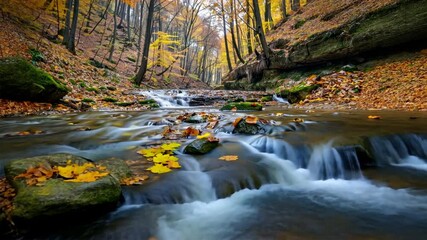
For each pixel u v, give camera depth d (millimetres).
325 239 2332
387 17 10664
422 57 9805
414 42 10484
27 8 15844
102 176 2736
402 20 10164
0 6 14180
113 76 16719
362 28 11492
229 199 3135
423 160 4328
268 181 3562
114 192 2658
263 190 3393
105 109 9883
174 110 9719
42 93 8688
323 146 4254
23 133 5430
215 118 6406
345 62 12516
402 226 2549
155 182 3135
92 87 12320
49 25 19562
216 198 3137
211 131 5480
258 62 17547
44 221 2293
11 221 2236
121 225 2486
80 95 10875
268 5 24281
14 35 13211
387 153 4309
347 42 11938
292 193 3379
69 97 10289
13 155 3926
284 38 17078
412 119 5828
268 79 16844
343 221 2660
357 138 4461
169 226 2551
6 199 2412
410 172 3902
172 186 3102
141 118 7359
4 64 8055
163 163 3637
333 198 3223
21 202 2271
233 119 5816
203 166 3703
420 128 4961
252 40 26766
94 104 10312
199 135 5043
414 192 3307
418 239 2324
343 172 3941
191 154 4121
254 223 2652
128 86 16453
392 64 10500
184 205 2908
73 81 11914
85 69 15102
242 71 20078
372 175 3824
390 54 11117
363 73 10977
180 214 2754
